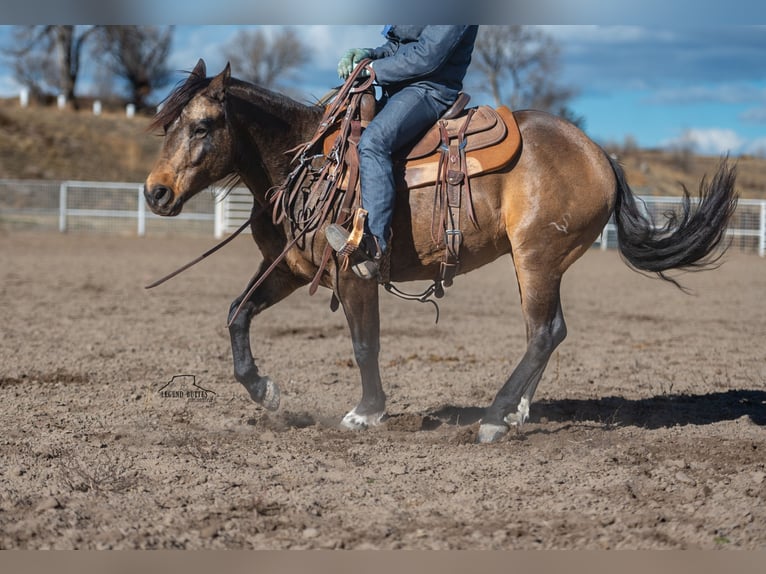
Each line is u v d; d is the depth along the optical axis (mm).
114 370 9055
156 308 14352
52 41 69000
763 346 11523
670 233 6371
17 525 4578
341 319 13539
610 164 6352
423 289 18375
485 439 6266
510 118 6266
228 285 18047
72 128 50875
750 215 30906
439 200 6117
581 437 6488
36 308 13898
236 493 5145
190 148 6074
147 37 75125
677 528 4637
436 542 4438
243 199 33562
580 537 4512
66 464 5629
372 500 5047
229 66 6035
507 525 4668
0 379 8406
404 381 8820
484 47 62469
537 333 6238
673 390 8508
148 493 5125
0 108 51969
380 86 6293
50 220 34375
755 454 6043
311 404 7641
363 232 5887
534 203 6098
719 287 19562
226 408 7410
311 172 6277
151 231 33531
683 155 59969
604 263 25953
